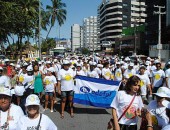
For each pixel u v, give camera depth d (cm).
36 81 1138
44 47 9288
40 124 445
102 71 1445
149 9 10250
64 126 933
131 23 15112
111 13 15100
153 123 530
